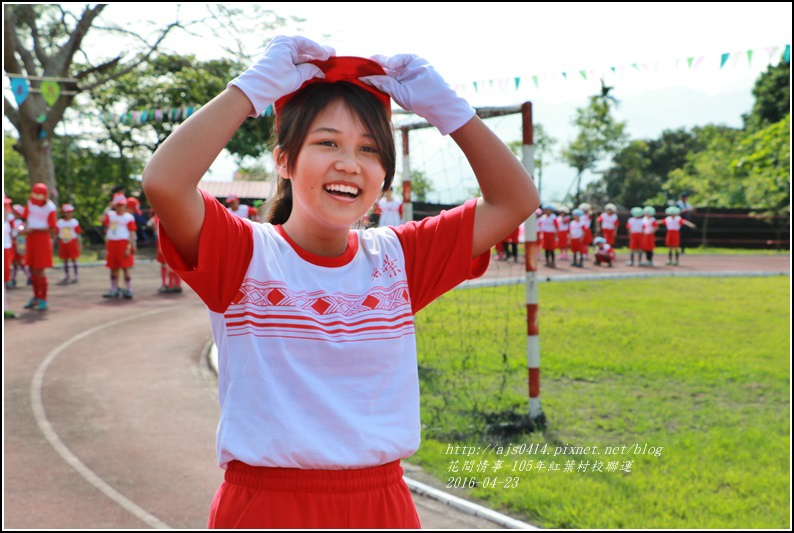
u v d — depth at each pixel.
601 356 8.35
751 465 4.88
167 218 1.58
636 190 47.06
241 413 1.62
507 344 8.59
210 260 1.61
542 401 6.47
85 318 11.38
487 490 4.51
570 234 21.06
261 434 1.60
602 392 6.83
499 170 1.88
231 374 1.64
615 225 23.31
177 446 5.56
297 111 1.69
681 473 4.75
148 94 25.22
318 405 1.62
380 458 1.67
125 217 13.59
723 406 6.41
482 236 1.91
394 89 1.78
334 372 1.65
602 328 10.24
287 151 1.71
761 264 22.05
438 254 1.88
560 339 9.41
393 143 1.74
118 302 13.17
